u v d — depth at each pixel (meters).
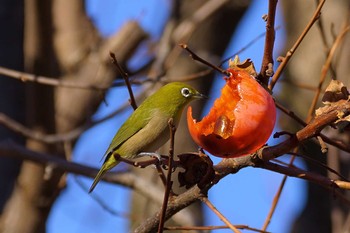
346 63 12.80
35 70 11.88
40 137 12.11
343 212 9.80
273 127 6.30
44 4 11.48
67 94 14.19
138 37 14.29
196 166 6.70
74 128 14.09
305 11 15.34
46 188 12.73
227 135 6.25
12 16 13.93
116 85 10.77
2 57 13.71
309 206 15.34
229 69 6.71
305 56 14.98
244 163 6.83
